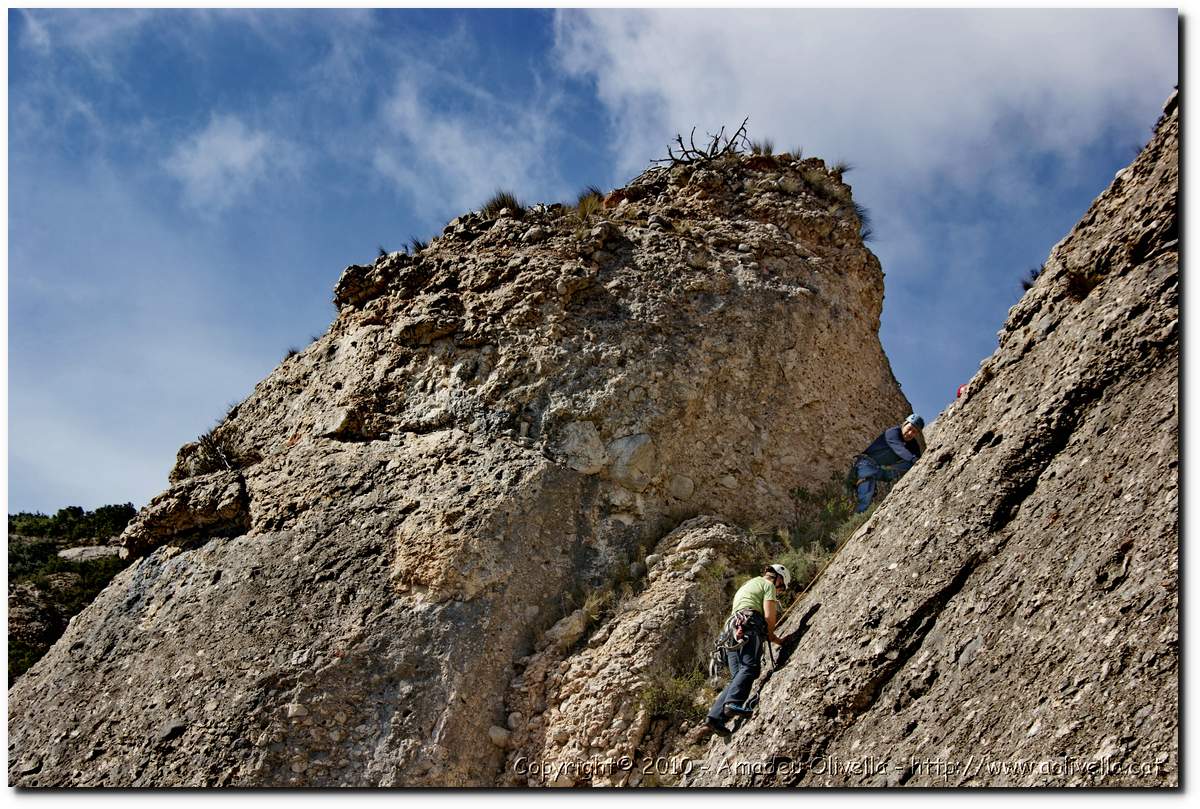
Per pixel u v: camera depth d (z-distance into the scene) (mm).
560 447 12516
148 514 13461
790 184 16328
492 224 15523
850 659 8461
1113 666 6562
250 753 10289
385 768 10039
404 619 11070
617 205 16359
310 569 11906
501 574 11320
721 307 14164
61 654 12477
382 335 14336
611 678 10391
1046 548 7797
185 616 12086
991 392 9609
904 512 9516
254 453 14250
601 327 13547
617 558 11906
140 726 11008
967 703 7352
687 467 12828
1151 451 7562
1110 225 9320
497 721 10531
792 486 13398
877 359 15789
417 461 12688
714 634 10898
